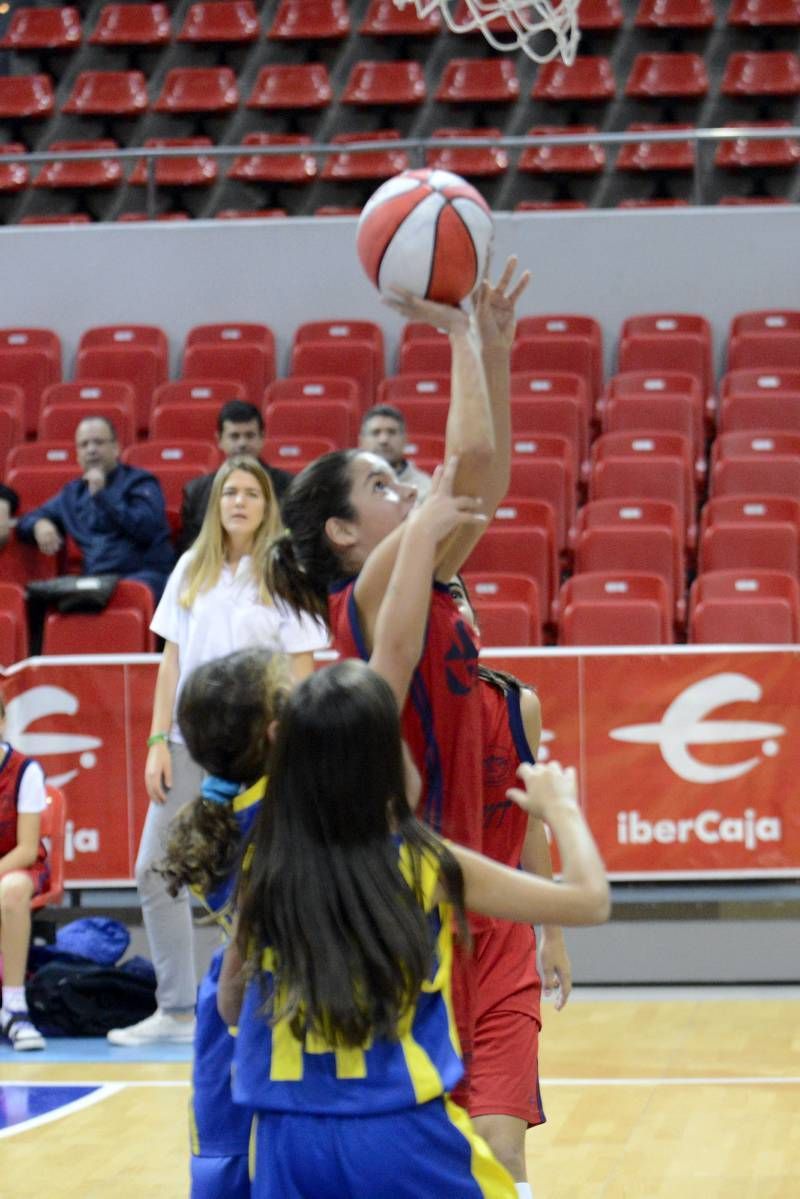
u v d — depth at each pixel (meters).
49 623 16.52
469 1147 4.59
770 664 14.27
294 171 29.03
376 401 22.80
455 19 31.31
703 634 16.06
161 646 16.86
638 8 31.52
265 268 24.66
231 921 5.04
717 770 14.30
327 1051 4.55
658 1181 8.89
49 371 23.42
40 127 31.84
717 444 20.66
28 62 32.94
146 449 20.67
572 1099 10.73
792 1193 8.65
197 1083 5.30
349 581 5.68
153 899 12.31
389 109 30.77
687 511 20.16
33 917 14.40
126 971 13.17
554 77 30.16
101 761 14.48
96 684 14.50
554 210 26.67
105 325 24.75
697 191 24.48
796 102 29.73
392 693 4.65
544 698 14.35
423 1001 4.67
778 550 18.08
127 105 31.19
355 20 32.41
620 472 19.94
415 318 5.62
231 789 5.11
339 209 27.44
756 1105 10.50
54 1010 13.00
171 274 24.78
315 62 31.94
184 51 32.47
